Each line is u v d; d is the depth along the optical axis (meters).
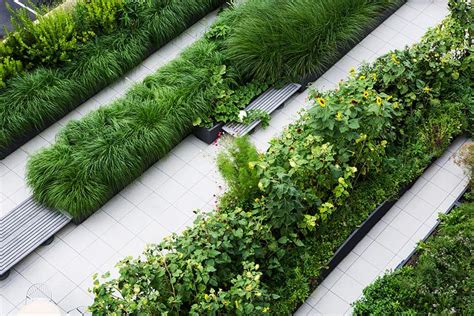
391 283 8.38
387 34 12.67
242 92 11.20
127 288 7.34
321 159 8.61
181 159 10.65
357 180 9.55
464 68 10.86
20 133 10.71
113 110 10.54
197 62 11.24
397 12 13.13
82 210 9.66
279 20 11.43
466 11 11.31
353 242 9.34
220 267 8.00
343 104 8.91
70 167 9.78
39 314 8.10
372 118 8.96
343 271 9.20
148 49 12.14
